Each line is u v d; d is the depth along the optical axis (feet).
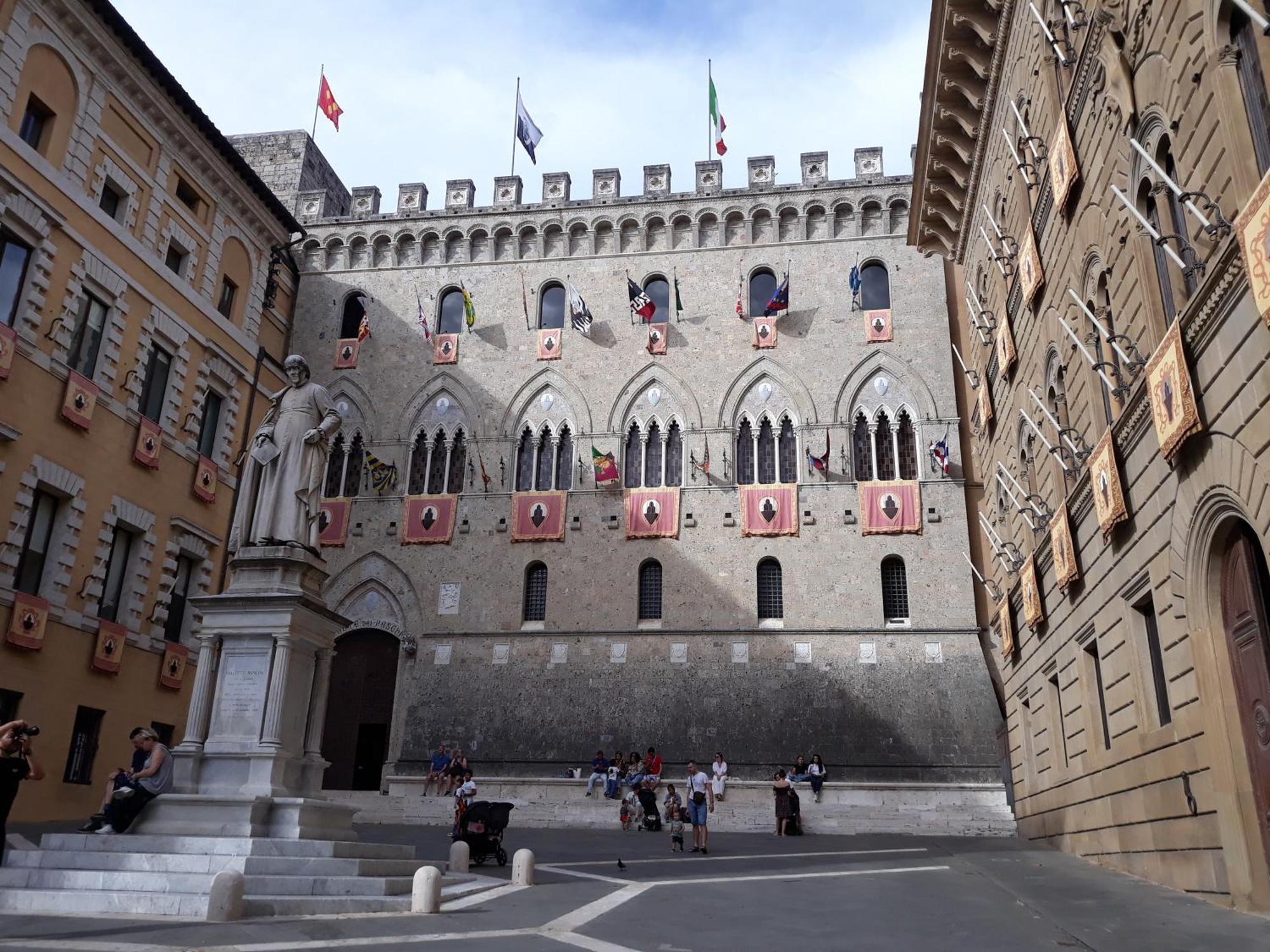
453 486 151.74
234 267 121.19
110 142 99.14
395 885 46.32
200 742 52.13
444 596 144.36
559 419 151.84
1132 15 51.47
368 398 156.76
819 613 135.23
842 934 41.29
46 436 88.33
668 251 156.66
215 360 114.21
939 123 96.12
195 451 109.60
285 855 47.11
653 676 135.44
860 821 108.88
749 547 139.54
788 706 131.13
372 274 163.94
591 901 48.96
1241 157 40.47
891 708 129.18
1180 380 45.21
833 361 146.41
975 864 69.51
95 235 95.50
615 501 144.77
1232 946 37.45
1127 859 61.72
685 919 44.16
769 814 109.70
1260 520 39.91
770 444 146.00
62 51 92.79
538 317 157.38
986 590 125.39
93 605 93.30
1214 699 46.75
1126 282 55.42
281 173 171.94
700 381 148.56
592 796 123.95
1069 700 75.51
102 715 93.56
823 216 154.71
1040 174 73.31
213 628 54.08
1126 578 58.49
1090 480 63.26
